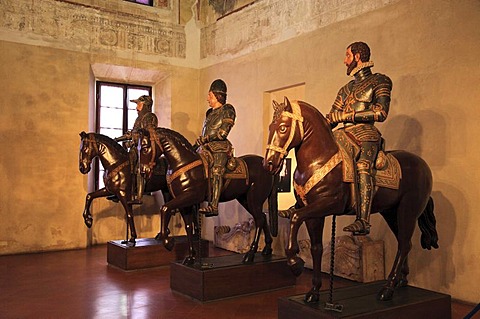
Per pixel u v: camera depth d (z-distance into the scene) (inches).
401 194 174.1
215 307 203.6
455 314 192.7
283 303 162.9
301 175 161.8
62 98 349.1
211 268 215.3
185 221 237.1
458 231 214.5
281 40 320.8
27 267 284.2
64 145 348.5
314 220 162.4
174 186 229.6
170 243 219.0
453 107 217.8
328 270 264.8
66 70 351.3
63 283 245.0
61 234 346.0
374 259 243.4
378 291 173.3
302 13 304.8
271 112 341.1
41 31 342.6
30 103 336.5
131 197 298.5
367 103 166.9
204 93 403.2
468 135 211.6
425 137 229.3
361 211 157.2
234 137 362.6
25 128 334.0
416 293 171.5
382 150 172.9
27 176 334.0
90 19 363.3
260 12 341.4
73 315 190.7
